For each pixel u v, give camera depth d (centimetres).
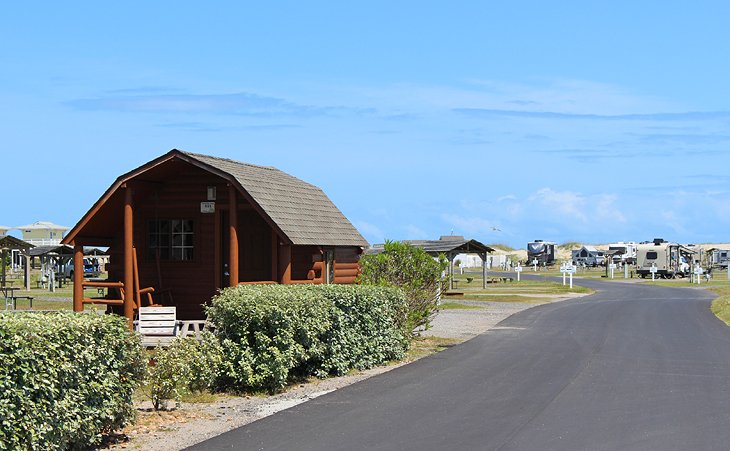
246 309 1332
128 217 1895
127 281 1886
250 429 1023
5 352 780
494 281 7194
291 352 1338
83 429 888
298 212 2056
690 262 8450
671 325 2689
